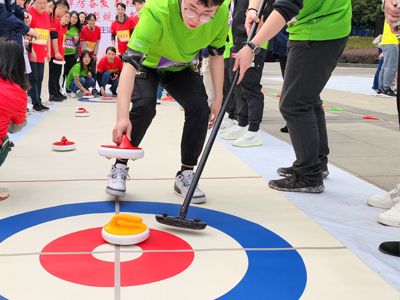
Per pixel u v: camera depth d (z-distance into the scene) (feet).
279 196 8.68
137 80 7.94
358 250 6.34
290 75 8.52
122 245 6.18
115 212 7.49
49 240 6.33
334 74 51.39
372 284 5.39
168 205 7.91
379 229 7.16
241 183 9.46
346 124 17.66
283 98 8.68
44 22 19.26
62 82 28.17
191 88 8.00
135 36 7.10
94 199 8.12
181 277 5.37
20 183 9.01
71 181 9.20
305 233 6.89
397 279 5.53
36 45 19.03
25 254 5.88
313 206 8.18
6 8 14.55
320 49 8.26
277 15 7.09
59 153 11.70
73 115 18.78
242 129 14.08
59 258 5.78
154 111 8.00
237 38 12.81
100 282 5.20
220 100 8.25
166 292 5.02
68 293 4.94
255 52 7.30
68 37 26.43
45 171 9.91
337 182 9.83
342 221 7.48
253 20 8.09
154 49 7.54
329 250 6.30
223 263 5.78
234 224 7.15
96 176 9.59
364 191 9.20
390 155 12.49
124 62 7.16
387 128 16.85
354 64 62.64
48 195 8.29
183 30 7.13
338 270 5.71
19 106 7.95
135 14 34.88
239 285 5.24
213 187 9.13
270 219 7.44
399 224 7.25
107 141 13.41
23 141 13.10
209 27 7.25
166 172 10.05
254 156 11.93
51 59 23.03
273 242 6.51
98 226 6.88
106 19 34.73
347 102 25.32
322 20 8.12
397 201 8.14
